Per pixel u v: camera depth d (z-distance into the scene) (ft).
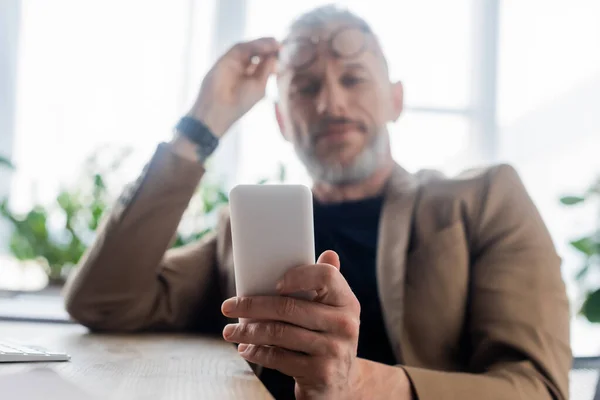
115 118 6.47
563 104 7.27
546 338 2.61
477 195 3.22
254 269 1.83
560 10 7.26
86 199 5.43
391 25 7.08
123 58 6.52
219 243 3.70
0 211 5.38
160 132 6.49
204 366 2.02
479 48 7.15
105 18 6.52
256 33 6.73
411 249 3.18
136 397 1.47
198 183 3.21
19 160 6.25
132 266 3.14
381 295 3.13
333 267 1.77
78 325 3.41
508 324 2.68
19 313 3.68
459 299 3.01
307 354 1.76
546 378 2.48
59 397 1.42
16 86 6.32
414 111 7.03
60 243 5.33
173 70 6.58
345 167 3.59
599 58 7.26
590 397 2.67
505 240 3.01
